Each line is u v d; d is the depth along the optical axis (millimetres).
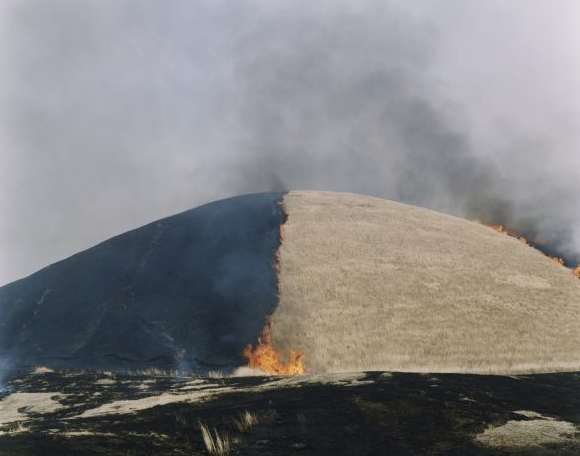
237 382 25156
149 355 39781
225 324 43312
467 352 38531
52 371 34531
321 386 21297
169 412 18750
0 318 50938
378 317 43719
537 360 36688
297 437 15805
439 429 16453
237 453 14586
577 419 17578
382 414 17531
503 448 14859
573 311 47250
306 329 41969
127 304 48469
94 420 18406
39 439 14820
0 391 27438
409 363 36406
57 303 50719
